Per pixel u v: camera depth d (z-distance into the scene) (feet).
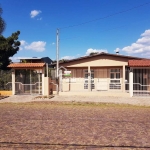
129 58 68.13
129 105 43.32
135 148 17.89
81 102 48.01
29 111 35.96
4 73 71.00
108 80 69.97
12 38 79.66
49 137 20.99
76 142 19.43
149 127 24.85
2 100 54.08
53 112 34.78
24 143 19.24
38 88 65.10
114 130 23.50
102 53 68.95
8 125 25.94
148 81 62.39
